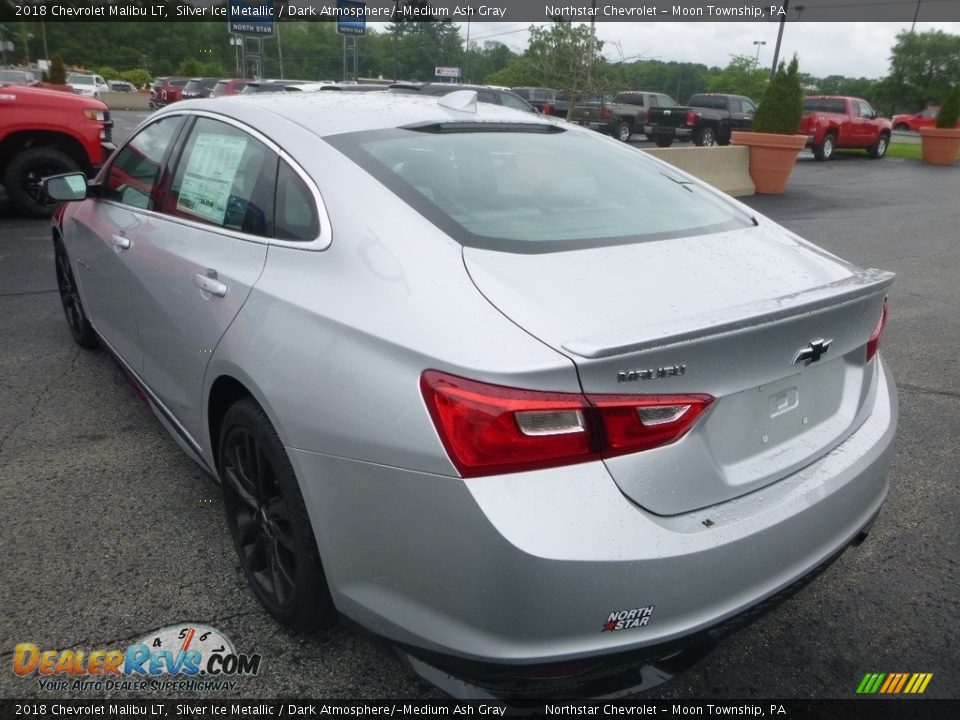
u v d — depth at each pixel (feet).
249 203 8.60
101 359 15.84
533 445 5.66
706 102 85.46
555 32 58.95
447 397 5.81
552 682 6.00
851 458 7.50
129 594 8.83
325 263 7.32
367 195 7.49
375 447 6.19
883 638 8.60
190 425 9.57
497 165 8.68
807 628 8.72
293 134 8.53
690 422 6.14
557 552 5.57
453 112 9.77
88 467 11.56
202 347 8.55
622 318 6.23
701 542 6.03
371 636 6.79
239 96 10.52
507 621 5.74
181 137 10.61
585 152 9.86
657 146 85.56
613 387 5.81
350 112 9.13
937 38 224.33
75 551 9.53
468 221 7.37
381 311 6.54
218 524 10.21
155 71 291.79
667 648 6.14
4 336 17.10
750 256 7.88
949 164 73.56
